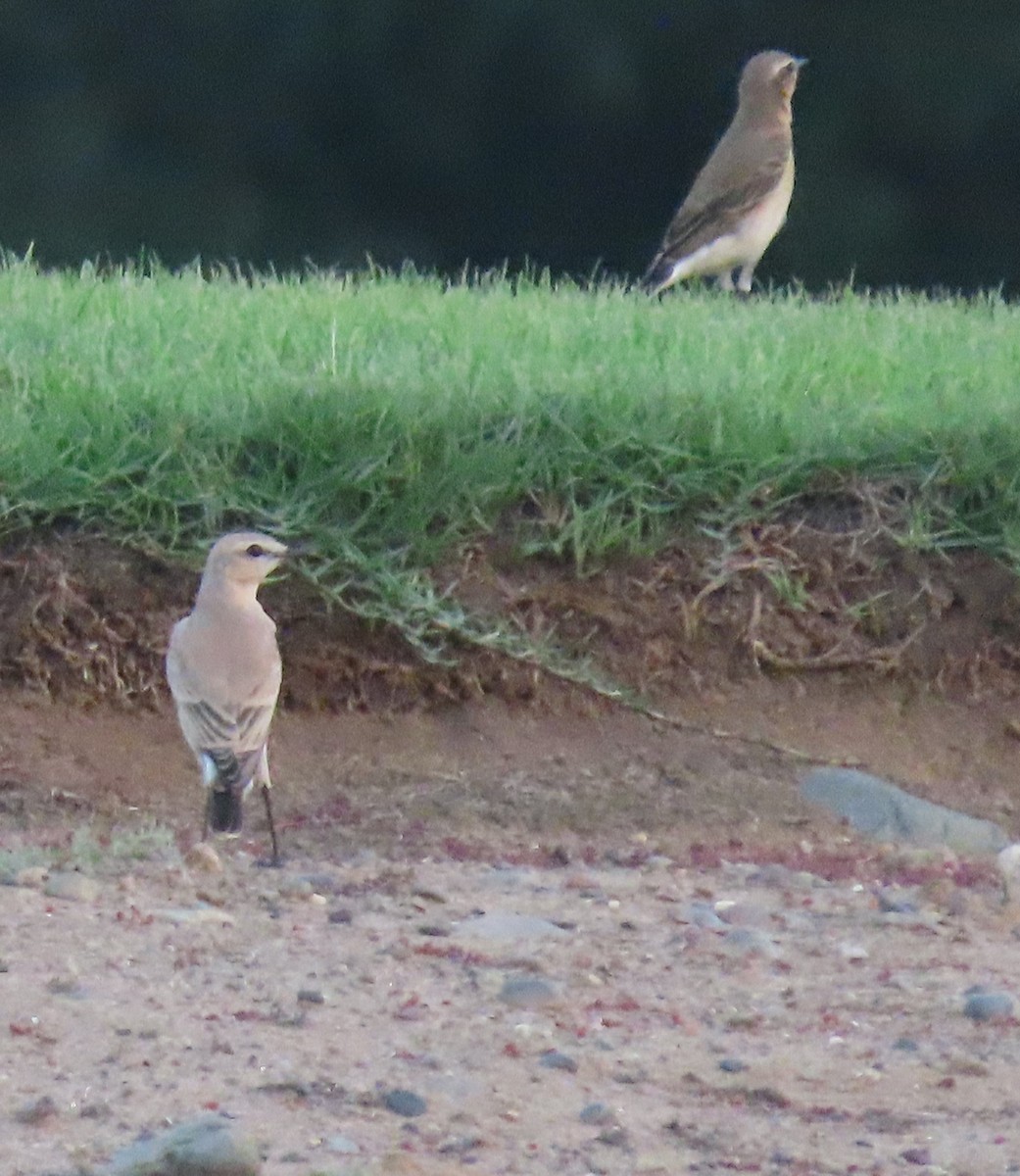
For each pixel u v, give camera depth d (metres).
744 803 12.97
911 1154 8.60
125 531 13.32
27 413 13.91
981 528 13.77
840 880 12.11
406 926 10.93
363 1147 8.45
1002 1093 9.18
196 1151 8.07
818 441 13.82
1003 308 19.67
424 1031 9.55
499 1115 8.80
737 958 10.62
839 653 13.55
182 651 11.85
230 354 15.38
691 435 13.70
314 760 13.11
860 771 13.23
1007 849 12.06
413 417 13.60
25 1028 9.32
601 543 13.39
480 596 13.38
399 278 21.38
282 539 13.27
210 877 11.60
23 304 17.00
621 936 10.92
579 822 12.74
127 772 12.99
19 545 13.27
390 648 13.34
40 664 13.17
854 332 17.28
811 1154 8.59
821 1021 9.87
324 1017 9.66
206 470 13.38
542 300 18.72
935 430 13.95
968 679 13.63
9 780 12.84
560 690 13.39
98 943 10.39
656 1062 9.37
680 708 13.41
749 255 21.20
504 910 11.26
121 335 15.92
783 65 21.33
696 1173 8.40
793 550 13.61
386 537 13.38
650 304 18.91
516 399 13.81
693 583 13.48
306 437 13.52
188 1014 9.59
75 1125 8.52
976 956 10.79
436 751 13.20
